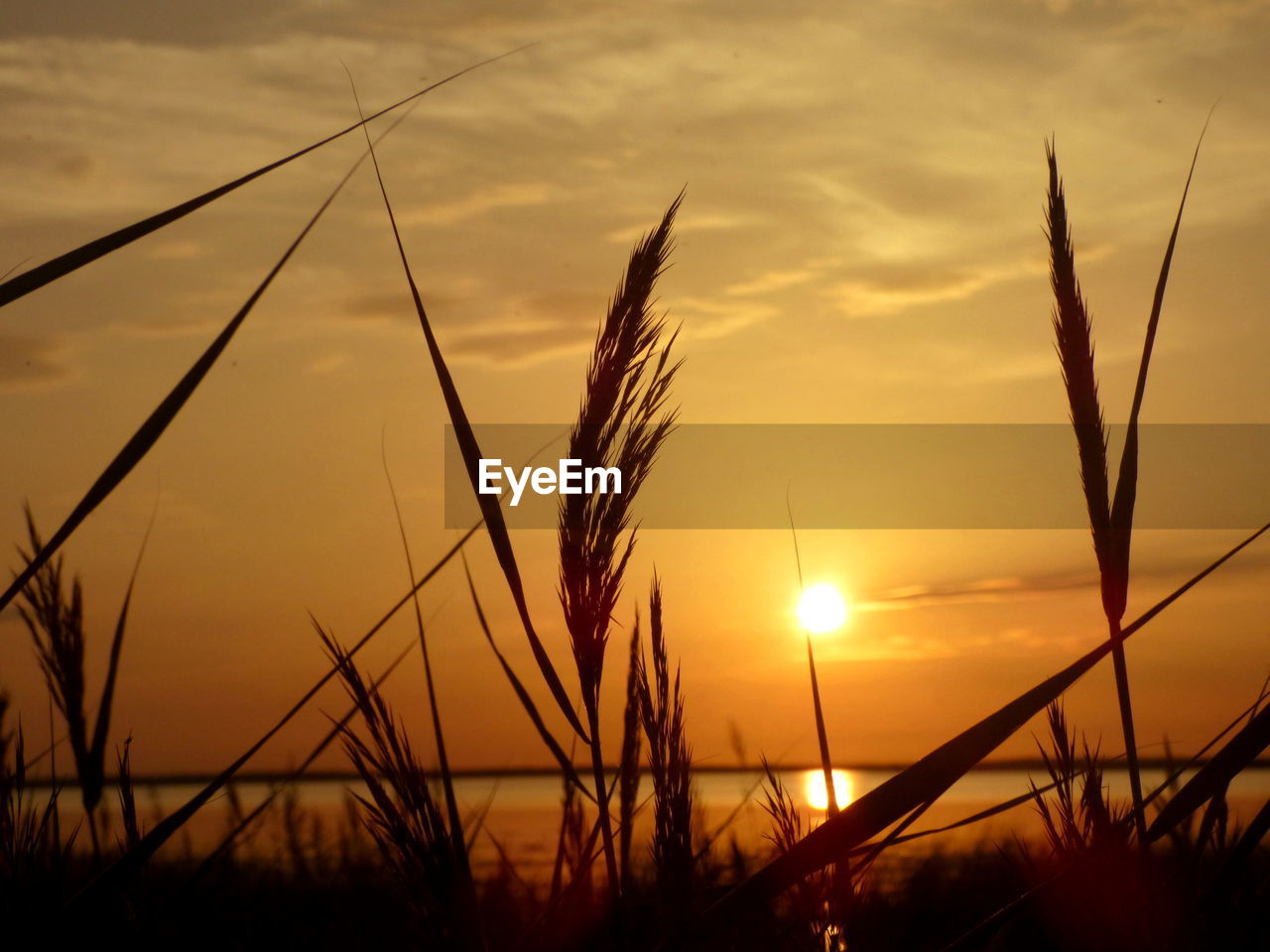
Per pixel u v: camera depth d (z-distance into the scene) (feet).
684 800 2.24
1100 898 2.16
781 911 2.46
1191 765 2.34
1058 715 2.30
